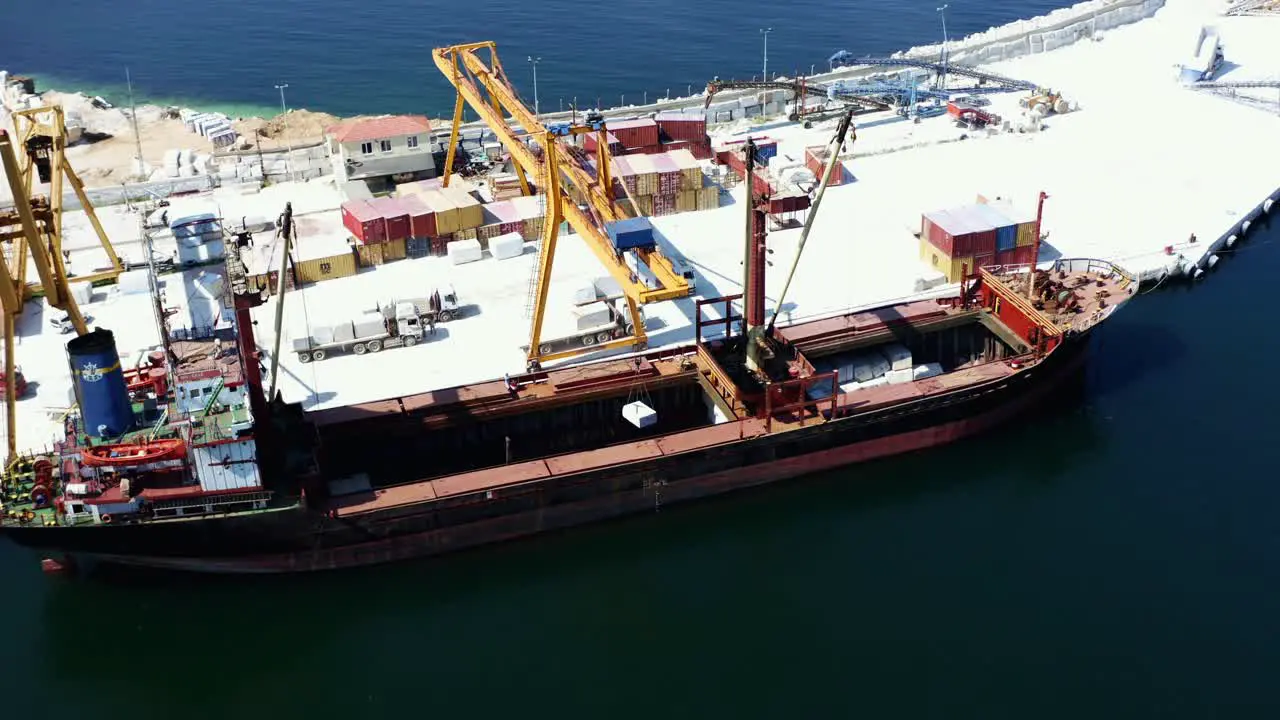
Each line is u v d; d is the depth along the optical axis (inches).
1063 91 5866.1
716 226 4249.5
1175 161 4795.8
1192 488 2731.3
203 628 2400.3
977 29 7849.4
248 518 2402.8
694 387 3157.0
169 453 2365.9
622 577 2534.5
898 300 3607.3
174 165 4864.7
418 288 3762.3
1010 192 4490.7
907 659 2261.3
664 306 3622.0
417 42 7603.4
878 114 5536.4
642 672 2256.4
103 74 7106.3
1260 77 6033.5
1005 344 3356.3
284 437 2635.3
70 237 4111.7
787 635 2337.6
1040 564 2509.8
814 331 3198.8
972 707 2130.9
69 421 2524.6
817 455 2832.2
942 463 2913.4
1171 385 3171.8
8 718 2185.0
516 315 3572.8
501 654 2317.9
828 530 2667.3
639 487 2689.5
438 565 2586.1
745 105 5620.1
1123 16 7313.0
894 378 3193.9
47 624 2410.2
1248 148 4936.0
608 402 3085.6
